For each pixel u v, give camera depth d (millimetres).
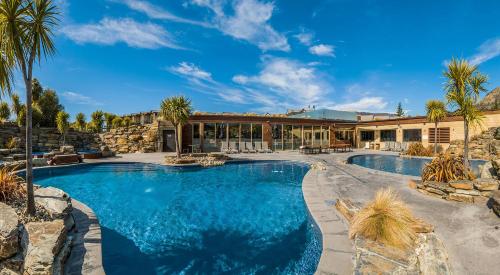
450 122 21312
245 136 24391
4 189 5484
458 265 3672
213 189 10359
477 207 5992
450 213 5668
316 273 3506
